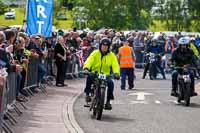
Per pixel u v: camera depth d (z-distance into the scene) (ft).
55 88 139.54
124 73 151.12
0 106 67.36
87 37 189.98
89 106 101.14
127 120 93.40
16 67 87.45
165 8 494.59
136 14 430.61
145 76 200.95
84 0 410.93
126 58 151.53
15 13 468.75
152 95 135.95
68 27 429.79
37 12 127.54
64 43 154.51
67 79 169.78
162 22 497.87
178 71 118.83
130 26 429.38
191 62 118.21
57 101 113.19
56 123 85.66
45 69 131.75
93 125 86.84
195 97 132.87
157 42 196.54
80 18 411.95
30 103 106.83
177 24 498.69
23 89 108.68
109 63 95.30
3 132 72.79
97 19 411.75
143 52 235.81
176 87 119.24
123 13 417.28
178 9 495.82
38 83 125.08
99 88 92.58
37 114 93.86
